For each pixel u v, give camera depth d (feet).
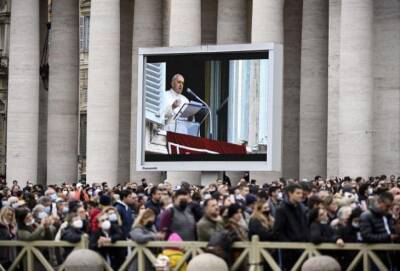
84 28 438.40
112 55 279.90
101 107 279.49
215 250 145.18
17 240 157.17
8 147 293.64
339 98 256.11
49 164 301.02
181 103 239.09
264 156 232.94
